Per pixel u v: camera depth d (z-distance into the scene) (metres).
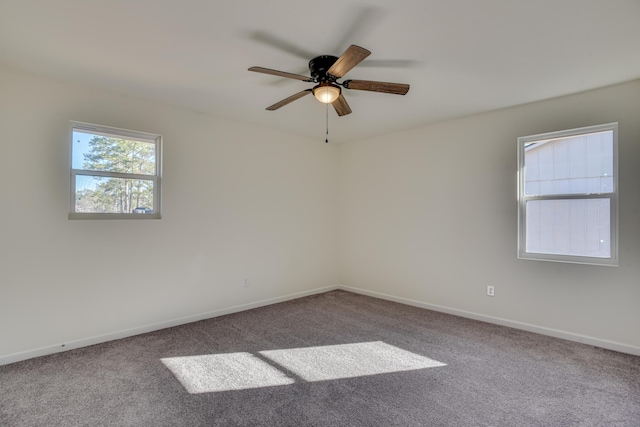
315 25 1.98
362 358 2.70
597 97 2.97
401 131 4.44
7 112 2.58
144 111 3.26
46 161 2.75
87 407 2.00
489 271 3.62
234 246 3.98
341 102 2.59
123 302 3.15
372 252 4.80
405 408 2.01
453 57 2.38
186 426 1.83
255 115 3.77
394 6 1.79
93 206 3.05
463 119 3.84
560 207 3.22
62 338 2.81
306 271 4.82
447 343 3.02
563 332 3.12
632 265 2.79
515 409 2.00
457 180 3.89
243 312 3.97
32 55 2.37
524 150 3.44
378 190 4.73
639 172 2.77
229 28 2.01
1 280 2.55
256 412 1.96
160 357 2.70
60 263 2.81
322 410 1.98
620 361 2.64
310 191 4.88
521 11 1.83
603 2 1.75
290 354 2.78
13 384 2.26
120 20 1.93
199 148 3.67
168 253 3.44
